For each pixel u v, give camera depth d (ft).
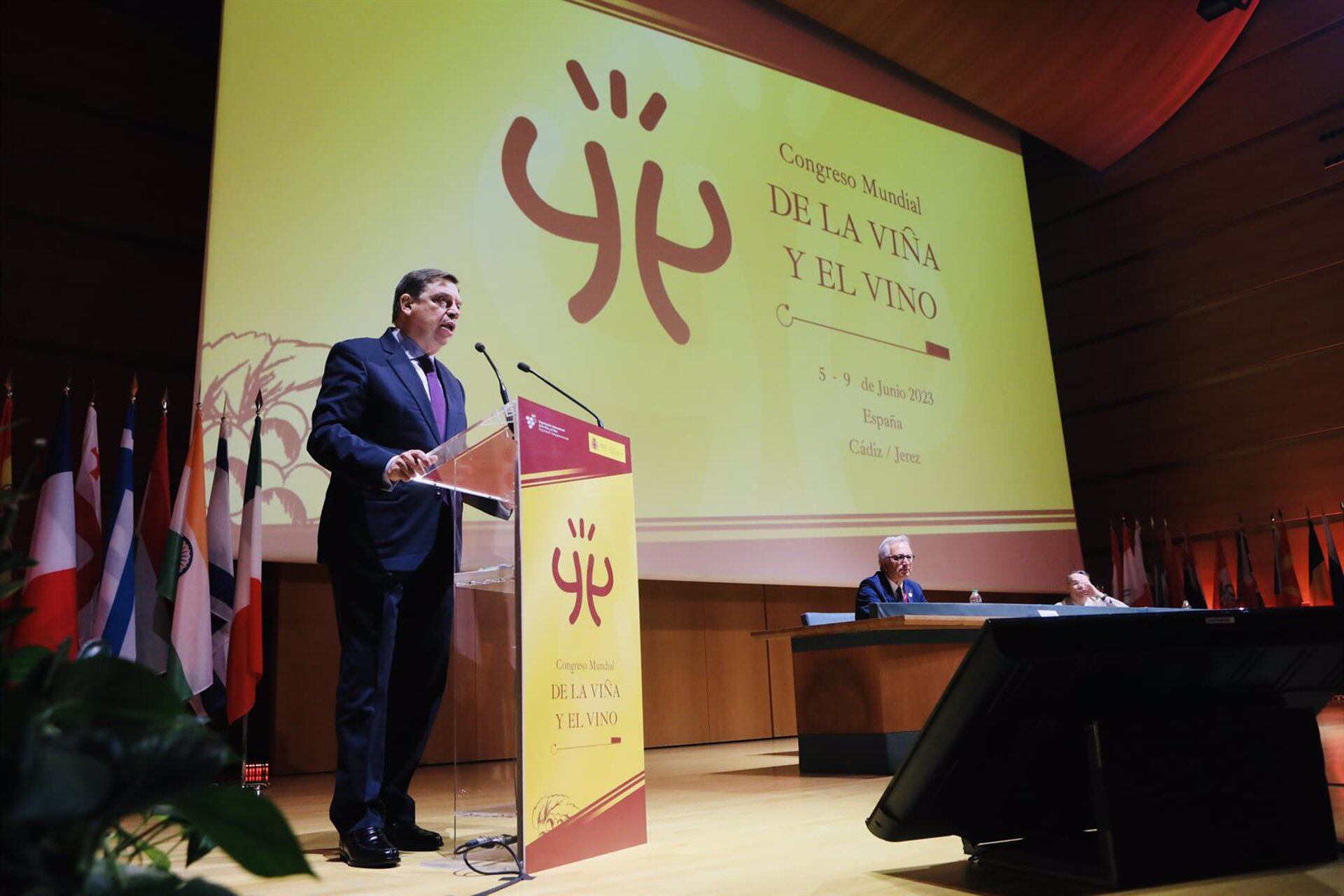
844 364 18.19
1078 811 5.31
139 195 14.06
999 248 21.74
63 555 9.34
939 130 21.44
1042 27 19.80
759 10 18.81
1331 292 20.07
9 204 12.92
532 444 5.72
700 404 16.02
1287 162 20.93
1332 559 18.85
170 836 2.17
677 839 6.59
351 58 13.34
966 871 5.04
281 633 14.17
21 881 1.41
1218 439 21.31
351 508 6.23
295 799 10.55
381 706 6.08
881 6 19.11
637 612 6.57
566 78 15.57
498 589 5.99
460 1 14.58
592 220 15.34
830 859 5.60
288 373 12.13
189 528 10.34
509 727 5.80
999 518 19.72
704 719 19.08
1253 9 21.53
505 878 5.21
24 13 13.50
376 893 4.94
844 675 12.59
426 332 6.86
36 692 1.55
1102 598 14.37
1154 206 22.89
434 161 13.82
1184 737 4.56
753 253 17.39
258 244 12.16
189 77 14.90
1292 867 4.58
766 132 18.28
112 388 13.26
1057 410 21.52
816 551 16.94
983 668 4.25
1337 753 10.17
